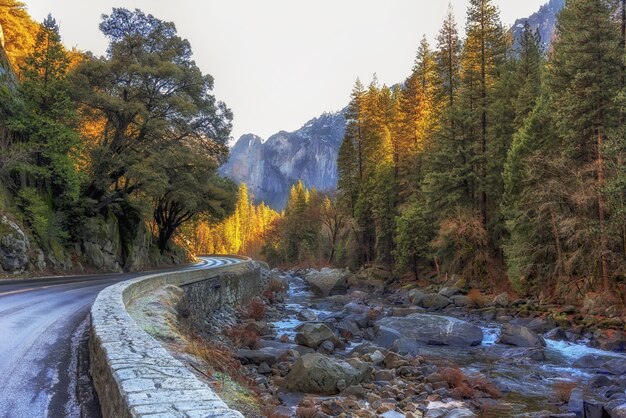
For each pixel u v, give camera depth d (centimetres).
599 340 2162
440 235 4031
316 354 1410
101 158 3769
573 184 2855
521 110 3934
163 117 4275
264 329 2344
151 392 393
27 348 860
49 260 3061
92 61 3850
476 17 4394
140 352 571
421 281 4756
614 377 1573
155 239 5741
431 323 2400
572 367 1783
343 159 7331
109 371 502
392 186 5703
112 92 4084
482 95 4244
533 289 3238
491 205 4138
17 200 2977
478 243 3903
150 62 4169
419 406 1230
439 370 1642
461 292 3759
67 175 3231
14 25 4828
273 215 17625
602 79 2769
